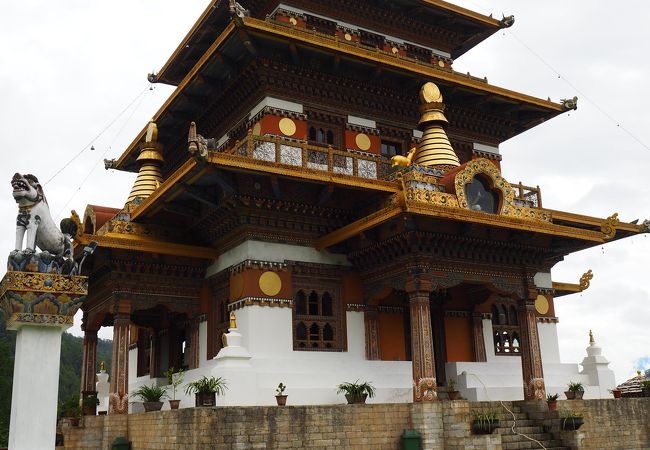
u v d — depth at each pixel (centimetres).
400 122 3064
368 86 2942
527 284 2606
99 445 2450
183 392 2514
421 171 2531
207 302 2738
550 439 2283
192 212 2694
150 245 2583
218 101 3034
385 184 2495
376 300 2631
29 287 1229
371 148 2933
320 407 2017
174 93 3092
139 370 3400
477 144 3325
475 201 2484
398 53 3319
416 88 3027
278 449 1925
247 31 2502
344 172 2534
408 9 3309
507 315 3062
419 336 2253
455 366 2678
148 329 3412
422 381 2197
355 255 2598
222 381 2128
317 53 2702
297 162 2448
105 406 3391
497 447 2103
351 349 2555
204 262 2773
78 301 1276
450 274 2392
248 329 2366
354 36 3177
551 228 2517
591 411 2480
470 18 3403
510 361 2934
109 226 2698
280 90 2753
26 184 1275
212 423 1869
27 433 1194
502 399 2655
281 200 2492
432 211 2214
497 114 3316
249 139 2333
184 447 1912
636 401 2627
